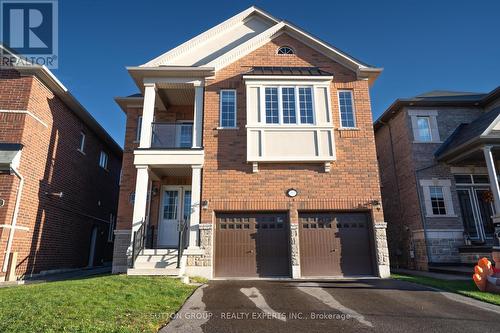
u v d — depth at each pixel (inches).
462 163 545.3
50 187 496.7
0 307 213.9
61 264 533.3
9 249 402.3
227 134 451.2
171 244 489.1
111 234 756.0
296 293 301.4
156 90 482.0
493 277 300.5
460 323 215.2
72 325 186.1
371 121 462.3
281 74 463.8
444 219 518.6
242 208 425.1
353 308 248.8
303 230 429.4
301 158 433.4
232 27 534.6
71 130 559.2
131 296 258.7
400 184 583.5
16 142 424.8
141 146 439.2
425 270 503.8
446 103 569.9
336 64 492.7
